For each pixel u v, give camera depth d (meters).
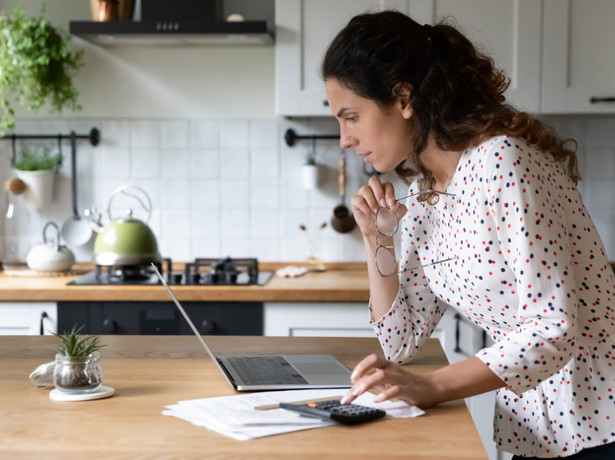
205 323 3.13
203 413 1.39
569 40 3.30
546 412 1.60
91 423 1.35
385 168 1.63
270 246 3.79
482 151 1.49
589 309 1.54
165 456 1.19
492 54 3.31
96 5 3.45
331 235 3.78
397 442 1.25
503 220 1.43
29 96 3.72
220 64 3.75
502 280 1.51
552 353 1.38
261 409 1.42
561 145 1.57
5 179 3.79
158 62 3.75
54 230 3.78
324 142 3.76
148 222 3.79
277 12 3.33
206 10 3.41
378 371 1.41
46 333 3.14
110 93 3.75
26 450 1.21
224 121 3.76
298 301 3.12
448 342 3.13
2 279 3.37
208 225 3.79
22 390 1.57
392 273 1.77
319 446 1.23
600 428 1.54
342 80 1.55
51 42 3.54
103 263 3.34
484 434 3.04
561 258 1.41
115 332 3.13
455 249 1.61
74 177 3.74
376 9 3.31
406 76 1.51
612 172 3.68
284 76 3.34
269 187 3.78
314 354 1.89
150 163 3.78
